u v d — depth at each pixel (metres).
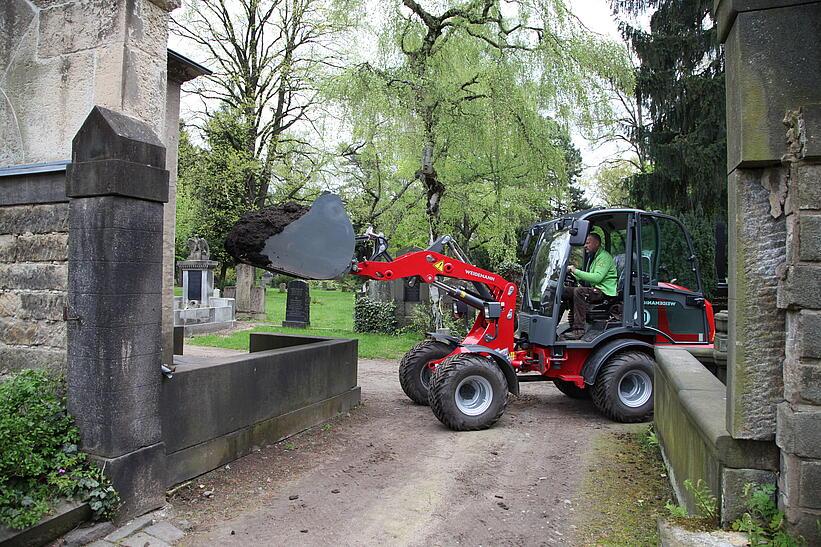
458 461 5.59
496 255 15.62
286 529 4.02
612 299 7.88
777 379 2.91
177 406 4.54
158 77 4.56
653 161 17.97
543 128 12.96
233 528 4.00
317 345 6.79
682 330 7.93
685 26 18.25
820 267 2.68
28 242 4.42
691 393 4.04
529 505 4.51
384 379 10.27
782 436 2.77
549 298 7.68
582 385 7.39
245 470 5.08
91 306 3.89
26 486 3.55
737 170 2.98
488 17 12.41
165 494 4.31
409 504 4.51
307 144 21.66
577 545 3.81
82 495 3.66
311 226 5.90
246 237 5.73
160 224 4.23
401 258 7.23
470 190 15.66
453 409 6.60
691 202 17.33
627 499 4.57
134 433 3.99
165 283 5.10
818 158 2.69
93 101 4.34
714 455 3.10
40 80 4.56
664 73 17.75
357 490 4.78
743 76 2.88
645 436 6.44
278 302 30.38
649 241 8.11
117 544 3.63
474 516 4.29
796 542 2.68
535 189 15.02
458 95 13.09
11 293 4.48
